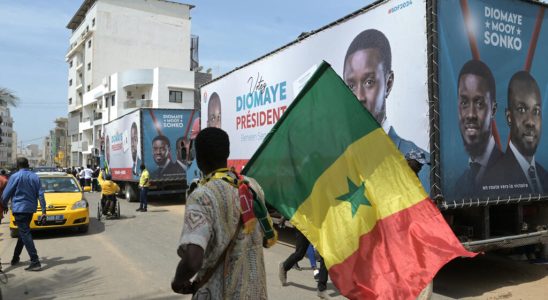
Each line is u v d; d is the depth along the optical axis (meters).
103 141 27.62
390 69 6.20
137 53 56.53
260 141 9.46
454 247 3.70
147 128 18.33
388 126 6.23
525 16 6.54
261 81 9.40
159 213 15.53
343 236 3.82
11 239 10.69
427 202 3.96
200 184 2.48
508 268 7.08
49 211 10.47
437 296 5.70
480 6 6.07
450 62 5.76
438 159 5.59
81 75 63.22
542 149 6.64
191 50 62.12
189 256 2.16
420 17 5.77
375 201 3.93
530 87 6.54
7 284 6.65
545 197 6.57
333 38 7.29
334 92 4.18
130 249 9.12
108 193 13.62
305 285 6.36
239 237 2.42
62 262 8.02
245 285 2.39
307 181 4.06
